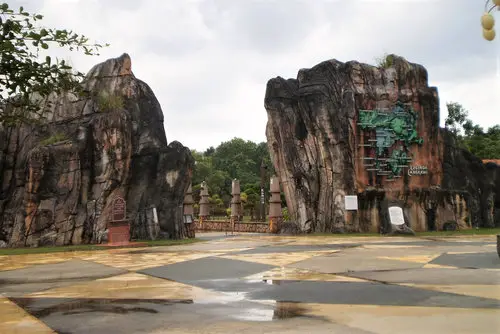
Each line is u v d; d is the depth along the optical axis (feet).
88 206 82.89
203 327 21.72
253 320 22.95
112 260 53.47
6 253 66.39
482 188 116.78
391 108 106.52
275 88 109.40
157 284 35.06
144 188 90.17
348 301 27.32
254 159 325.62
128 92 93.86
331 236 91.35
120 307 26.71
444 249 58.59
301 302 27.30
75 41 20.11
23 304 28.32
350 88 104.88
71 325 22.67
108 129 85.15
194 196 201.77
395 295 28.89
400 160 104.47
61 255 62.59
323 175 101.19
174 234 90.33
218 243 78.59
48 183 80.59
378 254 53.83
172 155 92.79
